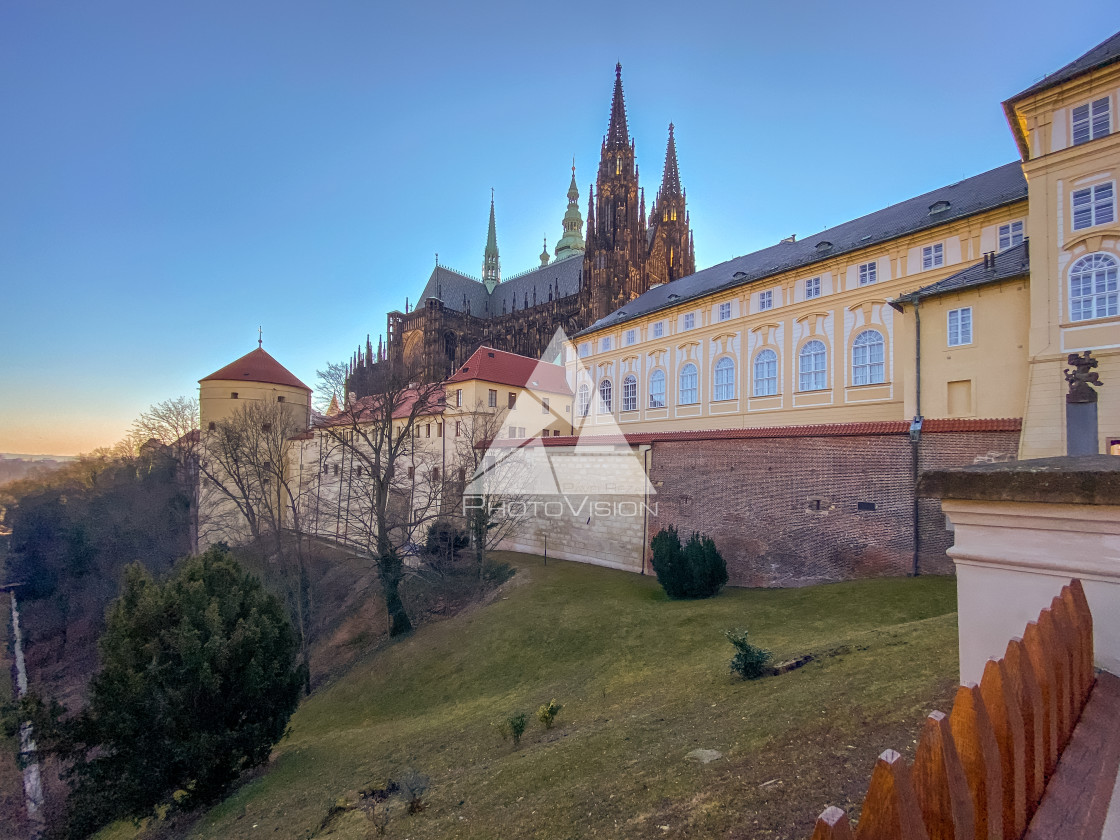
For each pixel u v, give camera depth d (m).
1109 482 3.47
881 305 31.08
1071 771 3.01
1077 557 3.71
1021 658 2.92
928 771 2.32
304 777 15.03
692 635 18.75
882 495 21.70
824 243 34.78
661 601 24.08
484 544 34.72
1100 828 2.60
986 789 2.41
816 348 33.94
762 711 8.73
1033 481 3.77
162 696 14.47
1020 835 2.62
